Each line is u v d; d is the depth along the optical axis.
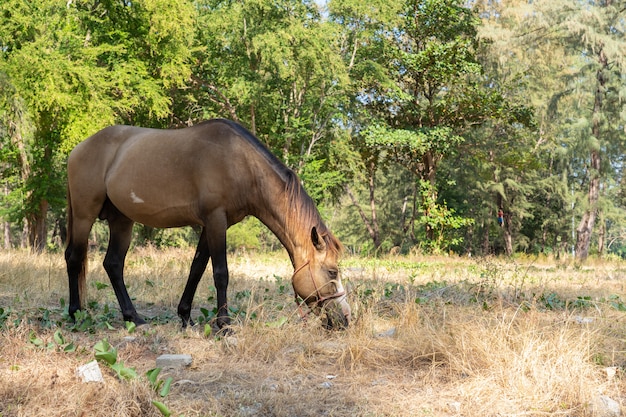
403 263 17.73
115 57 21.94
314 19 26.39
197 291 8.55
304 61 23.53
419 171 30.56
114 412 3.60
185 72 22.06
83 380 4.01
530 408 3.91
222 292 5.79
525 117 28.34
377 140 25.81
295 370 4.65
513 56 35.59
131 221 6.61
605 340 5.45
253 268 13.26
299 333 5.39
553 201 43.91
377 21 26.70
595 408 3.86
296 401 4.02
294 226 5.74
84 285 6.50
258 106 25.92
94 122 19.22
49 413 3.57
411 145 25.89
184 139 5.96
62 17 19.97
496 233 44.09
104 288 8.54
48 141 20.95
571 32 30.56
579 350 4.65
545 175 45.50
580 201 34.12
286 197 5.77
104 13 22.61
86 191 6.38
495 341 4.68
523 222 45.06
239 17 23.61
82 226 6.44
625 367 4.76
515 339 4.70
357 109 29.06
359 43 27.70
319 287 5.70
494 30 28.98
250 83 23.77
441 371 4.60
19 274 8.90
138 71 21.33
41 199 21.80
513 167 34.94
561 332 4.82
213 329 5.95
